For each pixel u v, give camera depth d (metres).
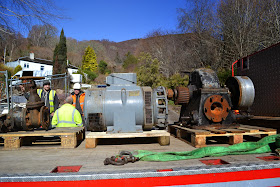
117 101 3.82
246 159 2.70
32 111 3.74
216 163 2.64
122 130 3.74
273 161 2.51
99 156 3.03
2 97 13.09
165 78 25.34
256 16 18.02
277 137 3.09
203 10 25.56
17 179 2.06
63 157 2.99
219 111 4.24
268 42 15.43
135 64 56.62
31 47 58.88
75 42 92.44
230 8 20.53
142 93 3.94
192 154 2.92
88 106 3.79
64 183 2.08
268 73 4.82
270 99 4.75
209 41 23.38
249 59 5.44
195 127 4.11
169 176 2.14
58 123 4.63
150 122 3.85
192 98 4.55
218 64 21.72
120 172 2.13
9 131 3.75
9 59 45.94
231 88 4.87
